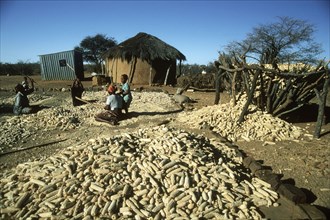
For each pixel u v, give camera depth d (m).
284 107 7.75
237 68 7.80
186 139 5.04
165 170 4.02
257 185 4.12
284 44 25.94
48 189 3.58
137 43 20.91
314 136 6.71
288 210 3.62
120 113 8.66
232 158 5.11
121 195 3.56
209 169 4.26
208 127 7.27
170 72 21.94
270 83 7.59
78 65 27.00
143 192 3.61
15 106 9.42
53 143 6.36
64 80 26.25
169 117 9.09
